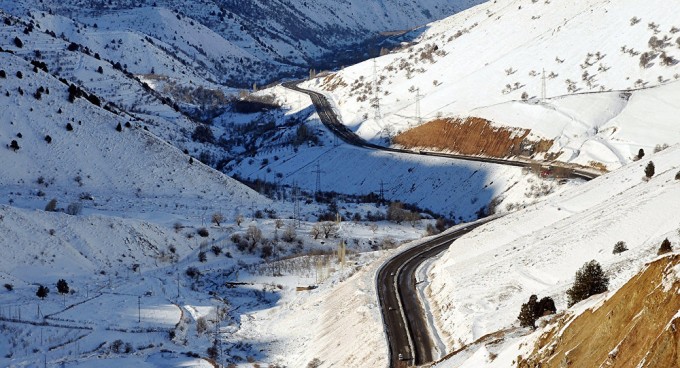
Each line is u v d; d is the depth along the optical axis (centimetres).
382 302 8375
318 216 16138
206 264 13162
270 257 13588
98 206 14712
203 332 9775
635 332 2941
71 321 9812
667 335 2673
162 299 11125
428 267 9788
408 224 15788
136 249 13062
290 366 8169
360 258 12400
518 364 3872
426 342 6944
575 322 3591
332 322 8650
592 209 9162
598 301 3572
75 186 15538
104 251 12694
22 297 10638
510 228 9988
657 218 7394
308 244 14088
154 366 8356
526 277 7225
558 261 7281
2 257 11644
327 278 11162
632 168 11131
